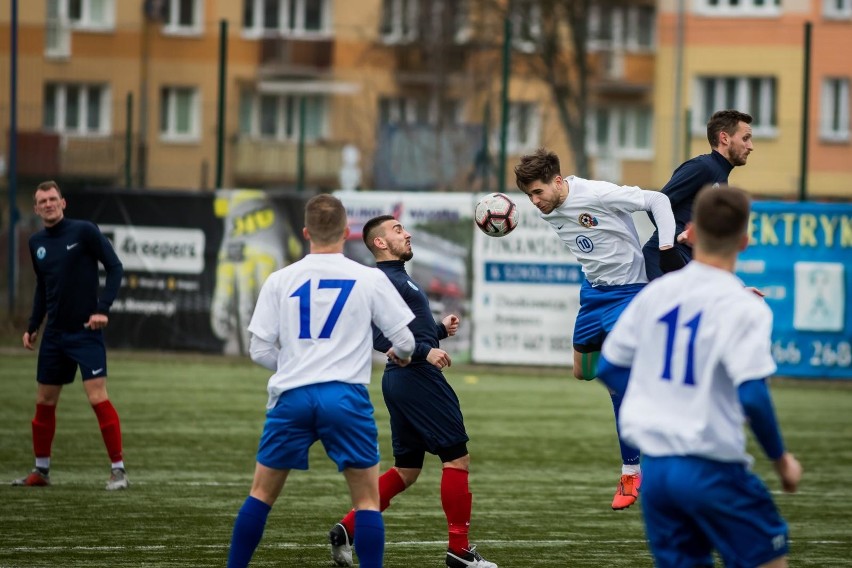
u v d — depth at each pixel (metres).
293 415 16.05
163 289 51.16
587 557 20.30
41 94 92.38
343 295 16.25
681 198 21.30
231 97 100.69
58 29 93.00
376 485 16.34
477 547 21.03
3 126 73.62
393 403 19.50
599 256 21.30
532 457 31.06
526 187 21.30
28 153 73.31
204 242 50.81
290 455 16.14
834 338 47.53
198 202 50.81
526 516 23.89
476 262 49.50
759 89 99.56
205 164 65.19
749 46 99.25
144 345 51.31
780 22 99.38
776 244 47.59
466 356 49.84
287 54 102.50
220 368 47.59
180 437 32.78
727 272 13.12
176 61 98.88
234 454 30.42
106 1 96.00
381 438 34.06
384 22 106.56
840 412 40.38
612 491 26.67
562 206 21.23
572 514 24.12
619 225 21.09
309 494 25.77
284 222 50.44
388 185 73.50
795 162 89.94
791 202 47.47
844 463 31.20
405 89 103.44
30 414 36.12
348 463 16.05
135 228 51.25
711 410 12.77
